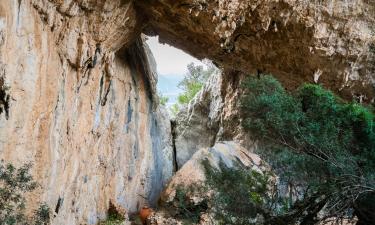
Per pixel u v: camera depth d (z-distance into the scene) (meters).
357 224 9.62
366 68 17.14
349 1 15.52
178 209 18.30
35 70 10.89
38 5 11.03
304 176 9.45
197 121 29.81
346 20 15.92
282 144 9.54
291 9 15.80
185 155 28.84
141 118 21.67
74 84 13.79
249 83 10.10
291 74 18.83
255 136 10.38
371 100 17.73
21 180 7.75
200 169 19.92
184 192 18.09
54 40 12.32
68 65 13.37
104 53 15.44
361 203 9.09
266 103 9.30
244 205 10.27
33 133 11.09
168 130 28.05
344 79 17.52
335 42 16.56
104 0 13.32
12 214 7.62
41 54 11.28
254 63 19.36
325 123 9.13
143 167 21.77
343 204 9.12
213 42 18.00
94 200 16.88
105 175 18.00
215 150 21.05
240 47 18.52
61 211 13.42
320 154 9.13
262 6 15.78
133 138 20.64
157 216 18.30
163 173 25.03
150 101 23.11
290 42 17.11
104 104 16.80
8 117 9.59
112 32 14.96
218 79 28.03
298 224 10.41
